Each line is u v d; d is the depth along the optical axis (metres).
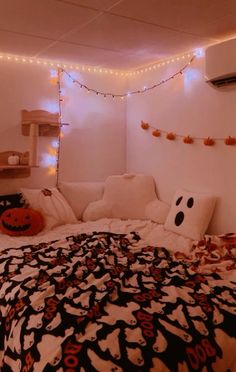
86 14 2.20
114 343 1.30
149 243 2.66
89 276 1.86
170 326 1.42
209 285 1.83
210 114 2.90
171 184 3.38
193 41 2.76
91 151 3.78
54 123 3.38
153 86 3.52
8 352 1.50
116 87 3.88
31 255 2.21
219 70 2.59
